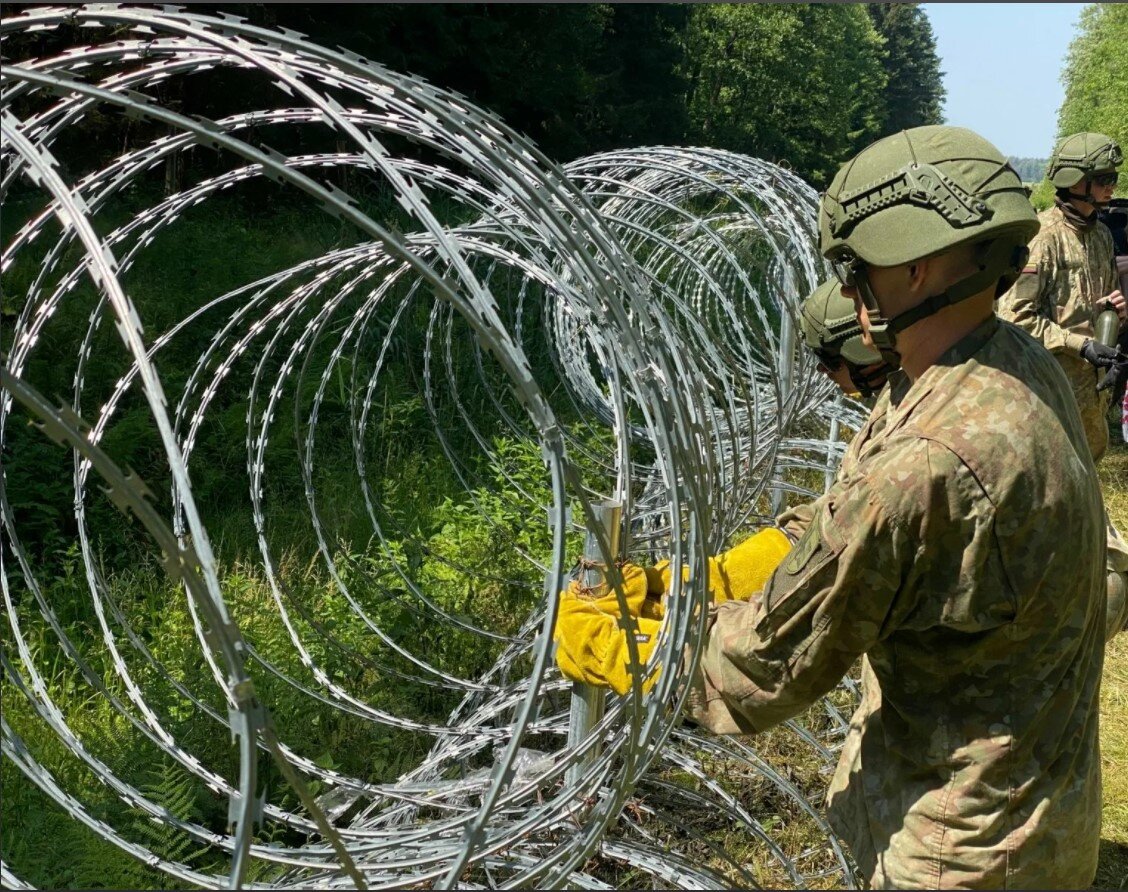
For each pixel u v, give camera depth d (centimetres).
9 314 614
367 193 1280
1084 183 540
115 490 120
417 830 240
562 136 2322
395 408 693
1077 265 549
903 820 195
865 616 184
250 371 730
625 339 204
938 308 182
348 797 371
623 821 349
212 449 626
